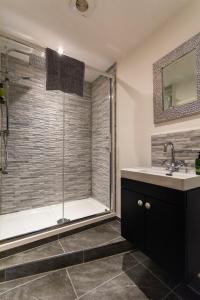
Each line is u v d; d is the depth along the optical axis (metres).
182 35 1.45
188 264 1.04
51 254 1.44
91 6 1.43
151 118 1.74
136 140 1.92
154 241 1.22
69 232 1.76
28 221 2.04
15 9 1.45
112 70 2.31
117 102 2.23
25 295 1.16
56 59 1.74
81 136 2.79
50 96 2.48
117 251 1.61
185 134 1.41
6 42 1.79
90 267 1.43
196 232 1.10
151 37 1.75
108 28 1.67
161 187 1.17
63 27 1.64
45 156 2.46
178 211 1.05
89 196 2.87
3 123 2.11
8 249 1.43
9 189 2.20
